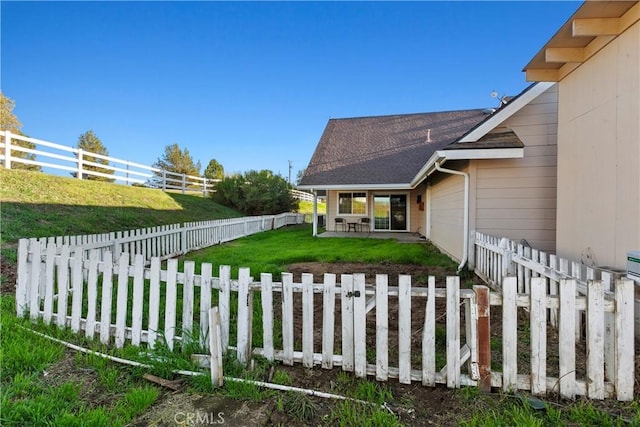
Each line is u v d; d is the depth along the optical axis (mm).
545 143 6301
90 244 5344
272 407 2076
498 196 6480
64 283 3270
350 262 7523
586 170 3969
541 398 2166
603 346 2205
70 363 2598
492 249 5199
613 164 3449
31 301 3406
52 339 2928
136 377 2414
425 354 2326
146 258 7082
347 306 2488
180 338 2793
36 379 2340
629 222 3203
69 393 2148
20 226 7223
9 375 2348
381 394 2180
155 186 18719
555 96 6242
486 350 2260
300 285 2592
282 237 13047
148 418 1974
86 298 4133
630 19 3148
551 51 4035
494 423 1885
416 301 4480
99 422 1871
